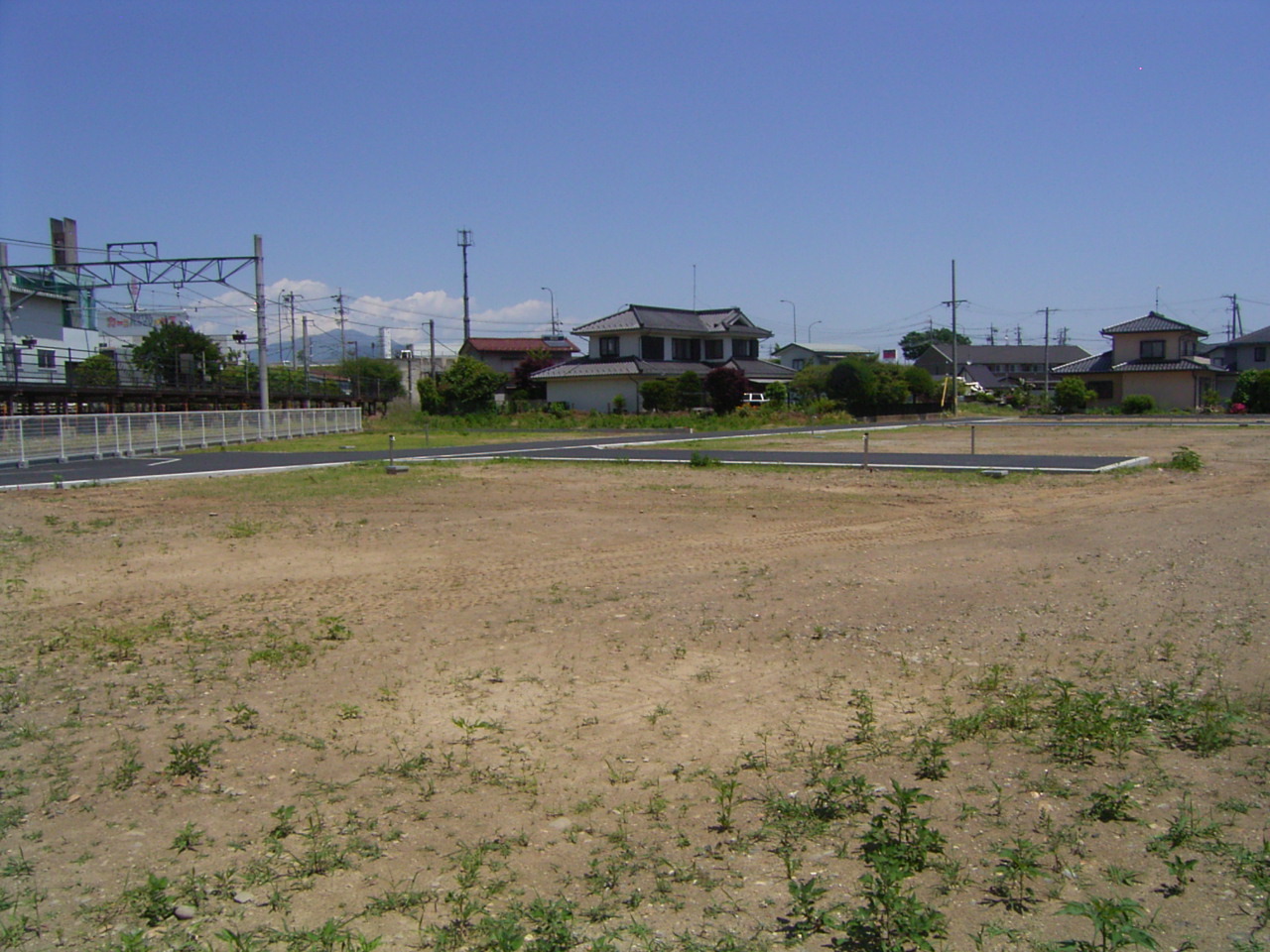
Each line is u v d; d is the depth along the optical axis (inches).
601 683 280.2
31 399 1328.7
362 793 207.8
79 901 163.3
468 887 167.5
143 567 463.5
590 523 591.5
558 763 223.6
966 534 531.5
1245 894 155.5
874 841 174.1
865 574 424.2
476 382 2389.3
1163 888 158.9
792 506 657.6
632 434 1704.0
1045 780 202.4
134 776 216.4
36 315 1749.5
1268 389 2279.8
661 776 214.8
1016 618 340.5
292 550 505.7
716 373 2218.3
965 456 1023.0
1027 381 3494.1
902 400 2369.6
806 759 222.1
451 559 475.5
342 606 379.6
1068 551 467.8
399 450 1272.1
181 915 158.2
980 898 157.8
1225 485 737.0
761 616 353.4
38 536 557.6
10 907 160.7
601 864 176.2
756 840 183.2
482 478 871.7
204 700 269.1
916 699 260.7
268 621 356.8
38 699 269.9
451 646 321.1
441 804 202.2
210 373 2055.9
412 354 3316.9
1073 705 236.2
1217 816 182.7
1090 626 325.7
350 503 705.0
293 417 1660.9
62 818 195.6
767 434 1611.7
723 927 153.3
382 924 156.3
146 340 2091.5
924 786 202.2
